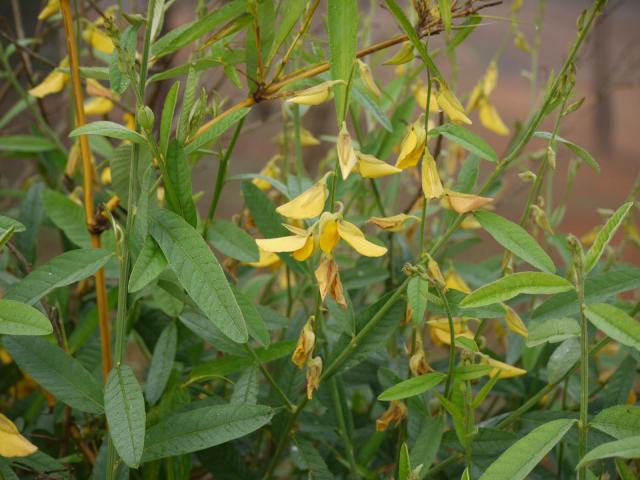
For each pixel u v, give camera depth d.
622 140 2.21
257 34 0.43
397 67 0.65
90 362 0.55
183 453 0.41
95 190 0.66
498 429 0.43
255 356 0.46
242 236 0.51
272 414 0.39
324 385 0.51
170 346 0.48
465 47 1.67
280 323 0.49
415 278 0.40
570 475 0.52
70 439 0.54
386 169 0.37
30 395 0.59
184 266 0.36
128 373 0.38
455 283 0.57
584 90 1.67
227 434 0.39
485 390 0.40
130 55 0.38
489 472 0.33
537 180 0.46
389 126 0.45
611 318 0.33
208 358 0.60
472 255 1.49
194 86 0.38
